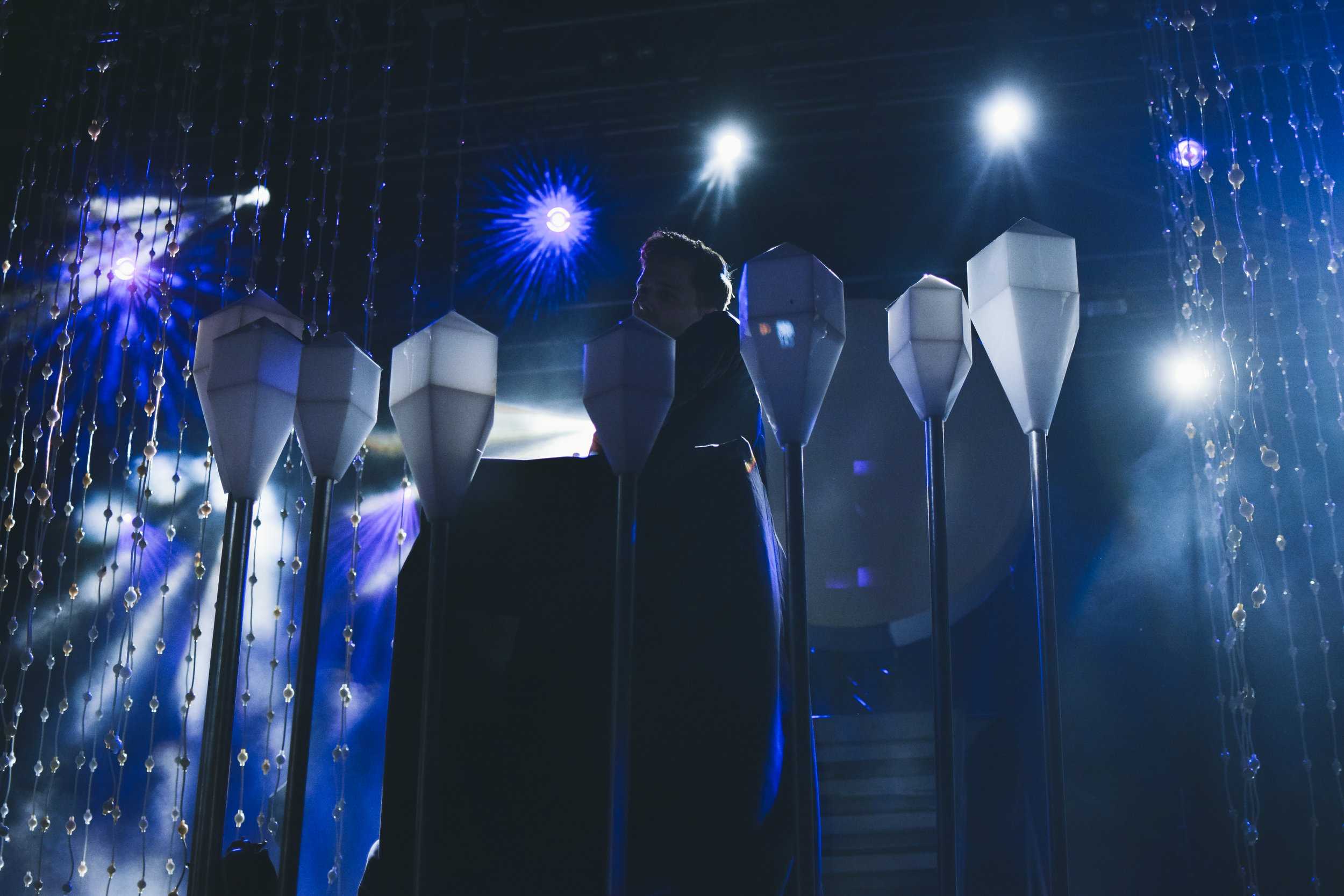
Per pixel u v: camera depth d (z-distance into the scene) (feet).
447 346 4.03
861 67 20.25
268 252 21.70
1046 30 19.51
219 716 3.90
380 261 22.33
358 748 21.40
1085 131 20.33
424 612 4.78
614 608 3.84
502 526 4.82
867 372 17.69
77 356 21.24
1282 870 17.97
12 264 19.69
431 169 21.77
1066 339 3.91
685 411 5.02
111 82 19.93
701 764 4.57
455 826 4.54
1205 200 20.40
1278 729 18.70
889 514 17.10
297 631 22.24
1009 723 13.12
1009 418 17.44
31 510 21.33
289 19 19.49
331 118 18.95
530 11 20.06
